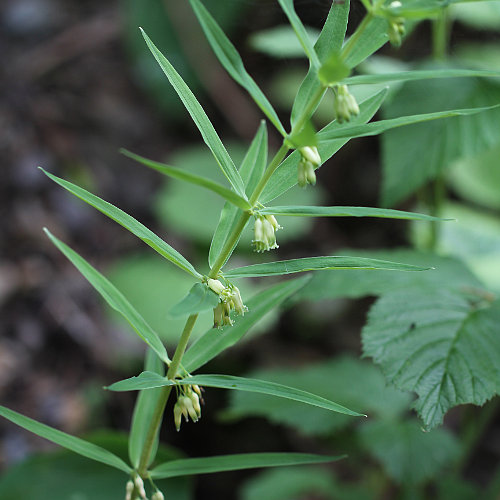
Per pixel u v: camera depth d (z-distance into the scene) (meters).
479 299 0.85
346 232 2.17
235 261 1.87
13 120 2.05
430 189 1.12
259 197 0.72
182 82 0.71
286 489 1.25
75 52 2.33
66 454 0.92
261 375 0.98
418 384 0.79
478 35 1.07
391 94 0.92
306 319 1.93
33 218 1.84
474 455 1.67
